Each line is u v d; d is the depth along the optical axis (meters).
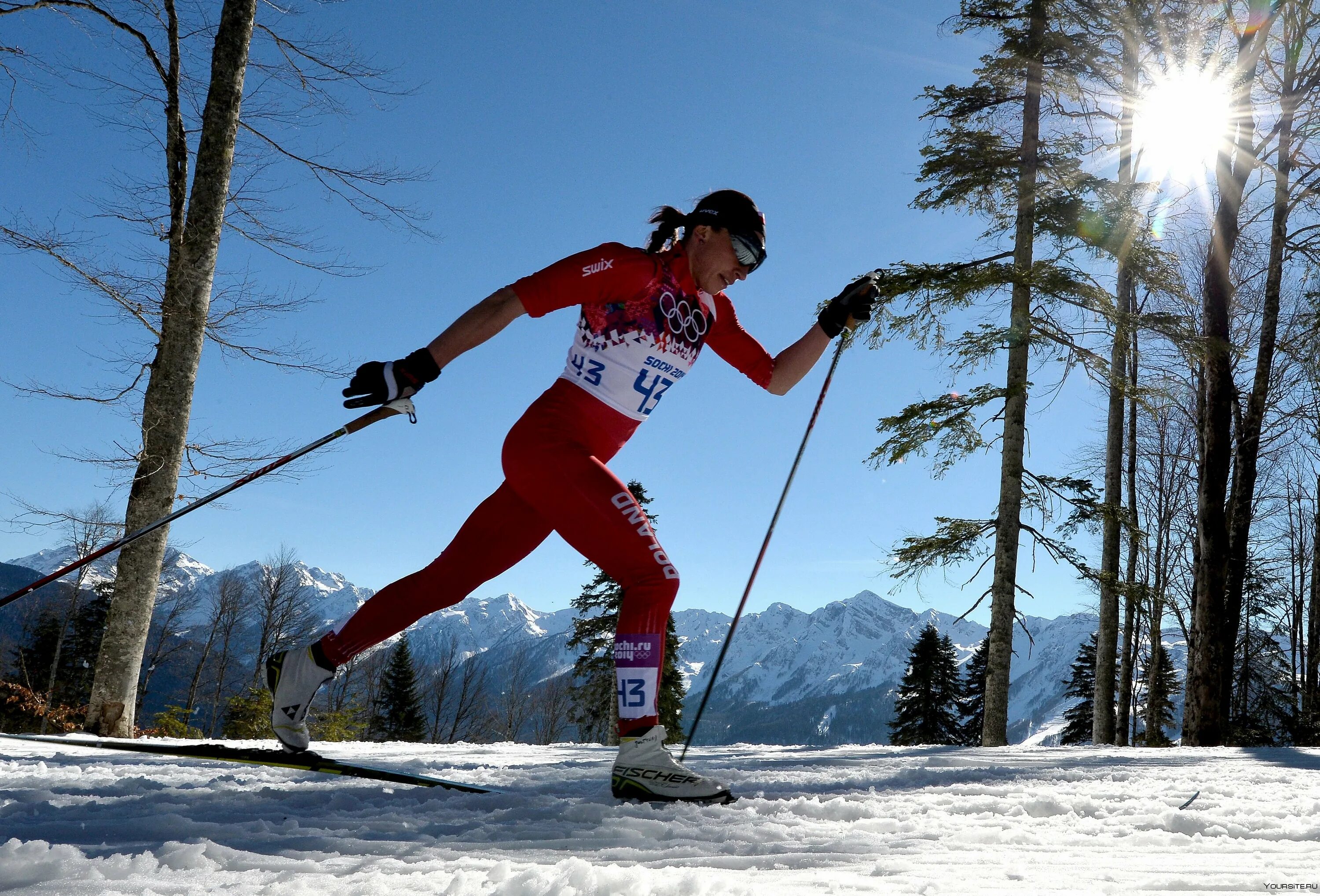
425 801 1.96
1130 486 18.56
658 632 2.11
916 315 11.31
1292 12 12.01
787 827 1.76
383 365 1.96
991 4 12.16
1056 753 5.55
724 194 2.24
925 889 1.15
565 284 2.05
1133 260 11.68
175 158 8.11
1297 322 14.36
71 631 39.53
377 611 2.23
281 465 2.08
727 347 2.56
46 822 1.53
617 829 1.63
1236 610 12.82
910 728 42.41
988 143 12.04
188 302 6.77
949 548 11.71
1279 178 12.56
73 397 7.46
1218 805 2.30
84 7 7.69
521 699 45.97
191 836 1.42
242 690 34.94
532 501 2.14
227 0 6.96
